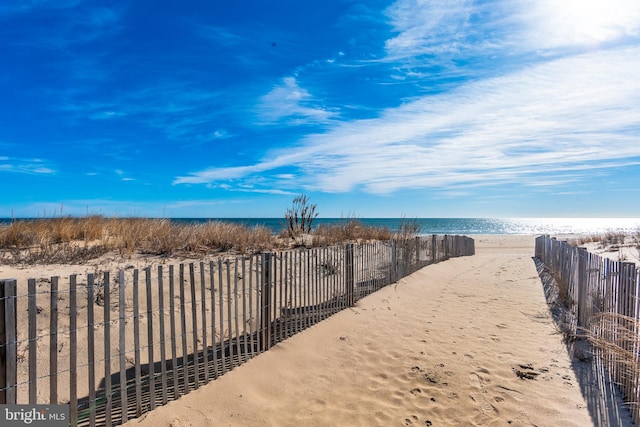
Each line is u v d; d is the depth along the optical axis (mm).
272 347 4676
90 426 2846
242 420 3316
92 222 8828
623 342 3861
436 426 3293
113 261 6324
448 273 11125
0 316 2402
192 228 9625
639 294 3633
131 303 4504
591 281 5207
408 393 3816
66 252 6707
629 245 13211
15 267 5402
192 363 3986
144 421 3088
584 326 5488
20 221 8102
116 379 3559
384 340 5164
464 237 17031
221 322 3951
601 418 3271
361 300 7117
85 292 4359
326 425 3312
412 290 8328
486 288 8820
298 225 13133
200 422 3203
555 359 4500
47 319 3869
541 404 3539
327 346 4953
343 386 3973
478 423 3307
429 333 5457
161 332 3352
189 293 5215
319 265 6035
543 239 13570
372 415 3463
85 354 3672
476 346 4941
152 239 8203
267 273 4641
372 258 7871
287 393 3830
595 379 3957
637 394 3242
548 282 9320
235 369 4055
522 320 6105
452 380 4027
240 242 9016
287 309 5387
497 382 3969
